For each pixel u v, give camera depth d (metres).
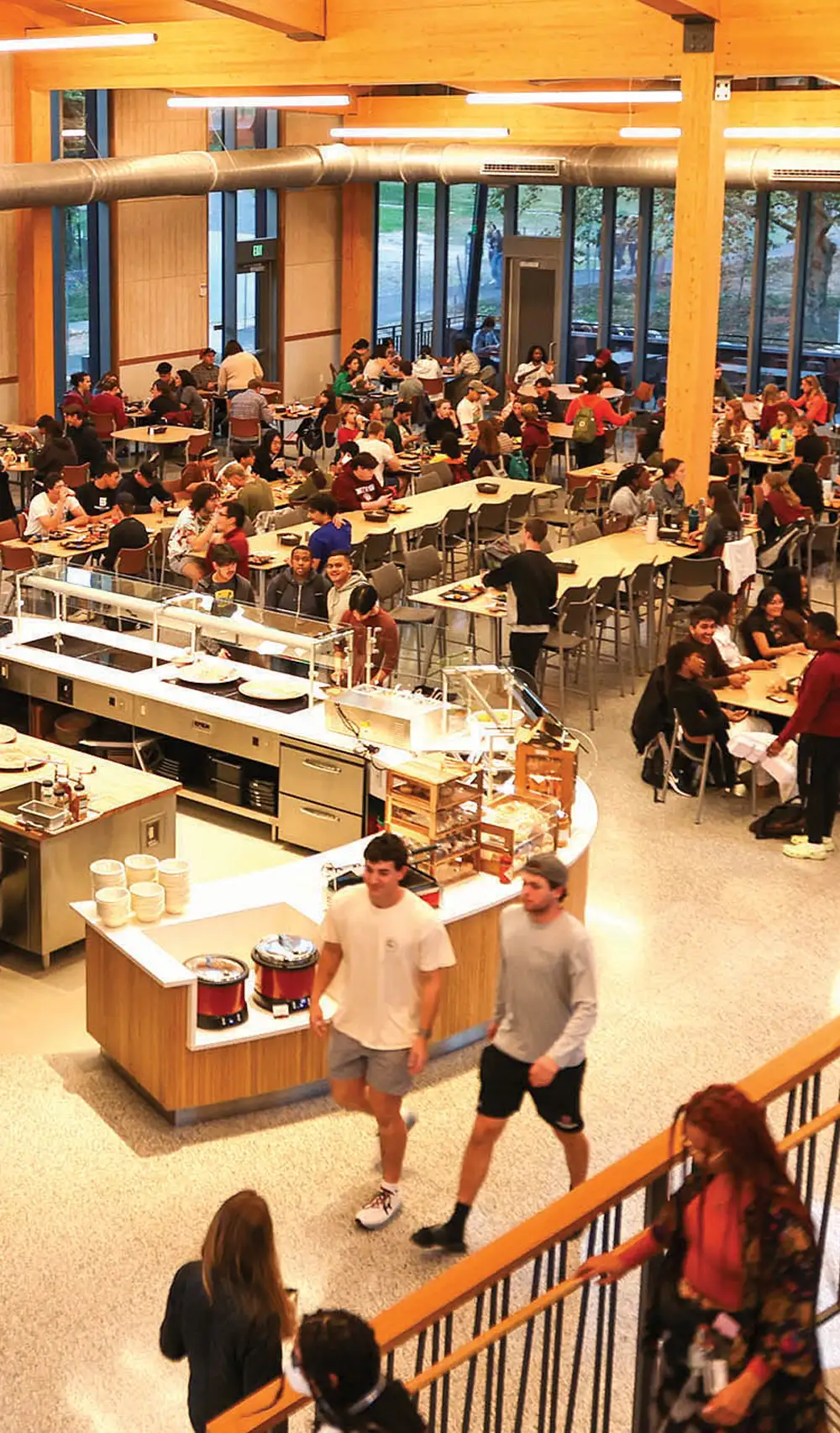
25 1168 6.09
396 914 5.52
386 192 24.19
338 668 8.71
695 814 9.65
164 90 20.53
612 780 10.12
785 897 8.60
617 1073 6.81
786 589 10.56
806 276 21.59
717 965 7.82
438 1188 6.01
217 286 22.45
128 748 9.43
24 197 17.02
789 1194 3.19
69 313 20.19
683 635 13.04
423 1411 4.67
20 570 12.32
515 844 6.99
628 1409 4.75
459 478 16.33
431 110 21.44
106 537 12.91
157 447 18.66
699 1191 3.38
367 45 14.84
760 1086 3.42
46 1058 6.87
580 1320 3.69
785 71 12.89
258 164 19.91
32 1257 5.59
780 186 19.39
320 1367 2.82
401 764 6.88
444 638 10.41
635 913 8.34
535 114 20.72
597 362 21.44
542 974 5.29
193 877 8.48
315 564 11.20
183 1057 6.26
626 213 22.67
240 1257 4.07
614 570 11.89
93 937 6.61
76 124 19.44
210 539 11.32
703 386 13.80
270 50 15.60
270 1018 6.47
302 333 24.00
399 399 20.59
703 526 13.25
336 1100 5.74
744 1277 3.21
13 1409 4.88
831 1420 3.92
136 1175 6.06
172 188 18.78
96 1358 5.11
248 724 8.80
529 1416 4.68
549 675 12.14
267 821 8.98
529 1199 5.94
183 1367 5.07
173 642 9.60
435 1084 6.71
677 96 13.49
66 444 15.55
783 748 9.29
